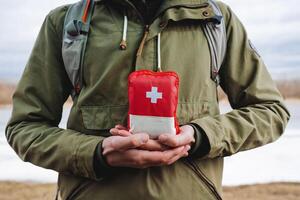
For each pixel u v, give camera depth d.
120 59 1.41
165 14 1.42
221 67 1.55
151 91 1.28
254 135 1.46
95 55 1.43
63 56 1.47
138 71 1.31
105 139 1.34
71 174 1.43
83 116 1.43
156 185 1.36
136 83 1.28
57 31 1.53
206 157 1.39
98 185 1.40
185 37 1.44
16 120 1.52
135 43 1.42
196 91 1.42
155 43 1.42
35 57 1.55
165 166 1.37
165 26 1.42
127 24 1.44
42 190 6.45
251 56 1.56
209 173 1.43
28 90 1.53
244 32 1.58
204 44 1.45
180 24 1.44
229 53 1.54
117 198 1.37
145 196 1.36
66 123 1.52
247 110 1.49
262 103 1.53
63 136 1.43
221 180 1.49
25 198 6.04
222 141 1.40
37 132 1.47
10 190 6.39
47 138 1.44
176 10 1.43
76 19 1.47
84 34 1.45
